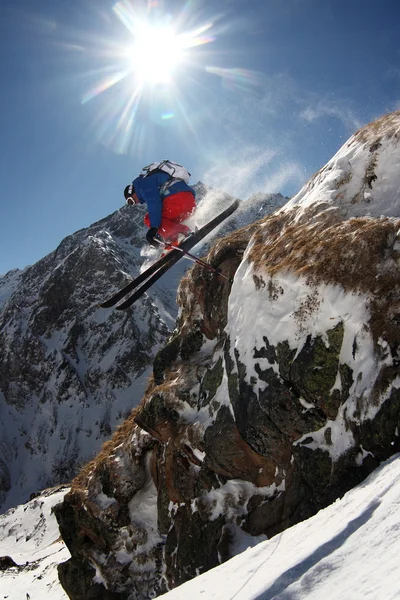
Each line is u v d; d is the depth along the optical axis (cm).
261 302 739
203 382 884
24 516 6500
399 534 331
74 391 14488
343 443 575
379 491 409
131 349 14850
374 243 605
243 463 754
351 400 562
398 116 783
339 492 559
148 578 956
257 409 691
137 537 1001
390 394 511
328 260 639
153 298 16200
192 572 805
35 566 2928
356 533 370
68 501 1148
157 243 771
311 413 628
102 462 1105
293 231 780
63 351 15575
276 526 680
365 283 585
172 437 889
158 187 763
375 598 281
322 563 357
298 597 338
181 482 856
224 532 751
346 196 758
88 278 17288
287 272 691
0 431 13912
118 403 13875
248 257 840
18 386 15262
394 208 671
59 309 16900
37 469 12875
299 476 649
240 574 460
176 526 875
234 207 813
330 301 614
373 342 548
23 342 16088
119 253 18838
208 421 825
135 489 1034
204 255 1080
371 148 754
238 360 755
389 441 506
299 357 637
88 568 1087
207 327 1000
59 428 13675
